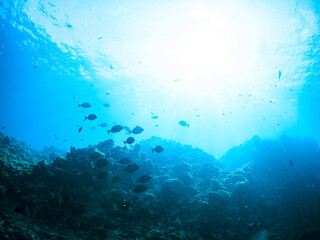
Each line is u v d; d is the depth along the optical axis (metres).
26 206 6.94
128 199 8.27
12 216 6.12
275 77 27.98
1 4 19.33
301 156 17.94
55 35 23.72
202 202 9.23
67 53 26.70
